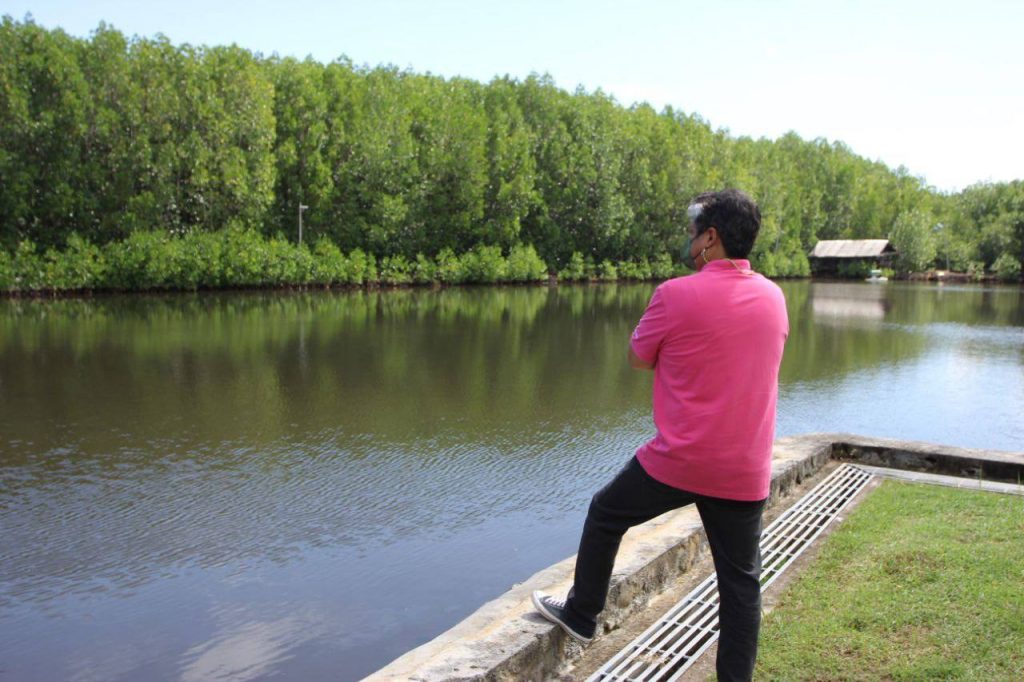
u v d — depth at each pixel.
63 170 36.56
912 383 16.48
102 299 32.91
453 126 51.16
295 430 11.20
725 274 2.64
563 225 58.62
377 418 12.05
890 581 3.96
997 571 4.00
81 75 36.88
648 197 62.91
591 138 59.19
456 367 16.92
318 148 46.03
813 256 85.12
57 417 11.62
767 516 5.22
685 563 4.35
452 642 3.29
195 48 40.66
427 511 7.95
